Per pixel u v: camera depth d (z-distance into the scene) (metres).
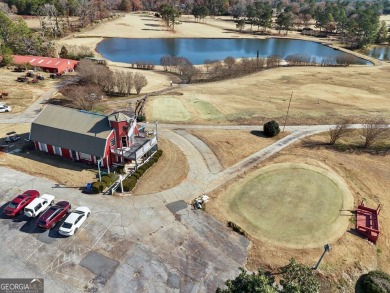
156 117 59.75
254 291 19.42
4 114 58.03
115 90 74.19
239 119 60.50
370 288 25.70
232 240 31.97
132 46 132.50
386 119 61.75
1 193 36.94
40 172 41.44
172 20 166.25
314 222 34.59
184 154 47.41
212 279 27.72
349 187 40.53
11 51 89.25
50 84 74.31
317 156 47.38
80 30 144.00
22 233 31.47
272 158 46.84
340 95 76.12
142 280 27.27
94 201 36.38
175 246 30.81
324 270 28.97
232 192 39.25
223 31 171.12
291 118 61.53
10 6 174.38
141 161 44.38
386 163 46.19
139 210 35.28
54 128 44.19
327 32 180.75
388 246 32.12
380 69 103.25
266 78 89.75
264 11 187.00
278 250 31.05
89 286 26.50
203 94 74.19
